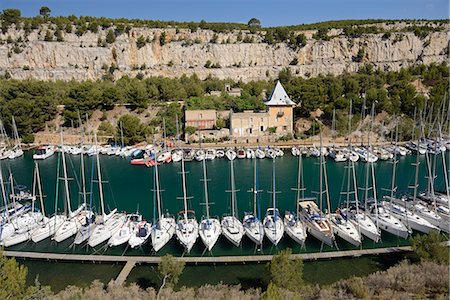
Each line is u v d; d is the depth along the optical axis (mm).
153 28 190250
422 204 50438
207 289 32719
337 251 40281
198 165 82562
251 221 45531
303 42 190750
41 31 177250
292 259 35125
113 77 175500
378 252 39625
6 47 171125
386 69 184750
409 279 31344
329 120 110312
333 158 84438
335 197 59625
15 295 26031
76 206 57031
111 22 191750
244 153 88000
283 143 100188
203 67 188875
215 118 109875
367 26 199875
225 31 198500
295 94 119312
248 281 35812
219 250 41406
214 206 56625
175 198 60562
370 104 107562
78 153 94750
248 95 129500
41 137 109250
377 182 67188
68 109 114375
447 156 83312
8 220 46875
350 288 31109
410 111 106250
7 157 91562
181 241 41062
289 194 61688
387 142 96938
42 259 40312
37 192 64750
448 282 29797
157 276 36875
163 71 186250
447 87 108000
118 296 31016
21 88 116188
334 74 173750
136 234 43094
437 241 36344
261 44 192625
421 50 187375
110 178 73438
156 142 98750
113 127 109625
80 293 31047
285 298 28000
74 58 178125
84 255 40656
